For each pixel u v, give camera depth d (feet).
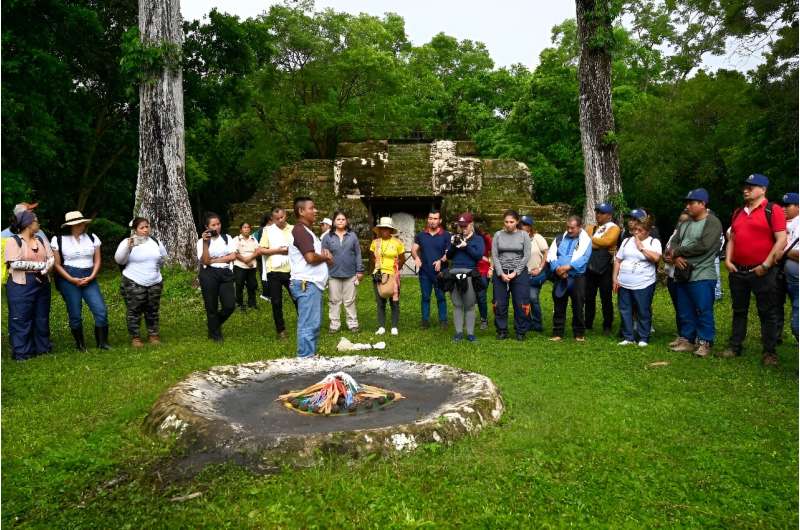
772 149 61.46
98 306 27.22
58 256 26.40
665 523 11.14
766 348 23.25
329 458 13.16
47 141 56.03
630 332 27.81
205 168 99.60
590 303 31.60
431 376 19.45
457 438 14.49
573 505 11.68
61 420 17.02
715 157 77.71
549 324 34.17
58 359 24.93
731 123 73.31
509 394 18.75
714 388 19.79
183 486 12.51
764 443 14.93
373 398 17.12
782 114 57.98
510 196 82.64
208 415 15.33
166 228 48.70
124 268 28.14
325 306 40.91
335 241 31.24
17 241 25.13
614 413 16.98
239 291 37.93
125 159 75.77
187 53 63.36
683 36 55.01
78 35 60.59
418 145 89.25
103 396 19.40
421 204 77.97
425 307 32.32
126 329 32.55
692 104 75.31
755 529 11.01
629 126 78.33
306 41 98.99
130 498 12.11
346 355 23.79
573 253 28.55
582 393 19.10
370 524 10.97
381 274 30.60
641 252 27.09
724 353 24.68
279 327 29.71
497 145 98.99
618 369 22.49
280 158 107.04
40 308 26.27
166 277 45.29
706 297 24.79
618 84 98.63
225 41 65.41
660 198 86.33
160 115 48.78
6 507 11.97
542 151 95.96
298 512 11.35
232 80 67.97
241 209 83.92
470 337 28.37
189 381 18.24
